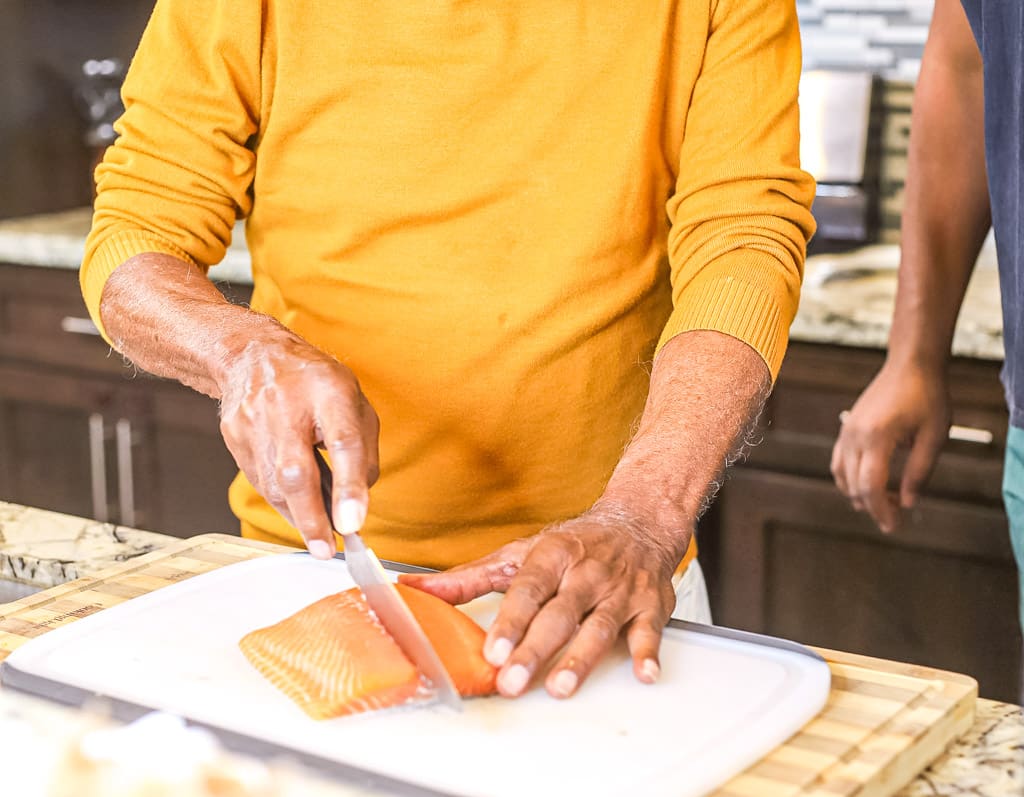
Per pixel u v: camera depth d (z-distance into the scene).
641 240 1.22
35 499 2.79
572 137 1.19
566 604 0.88
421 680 0.84
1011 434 1.41
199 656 0.92
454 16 1.17
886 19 2.46
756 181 1.18
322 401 0.94
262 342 1.01
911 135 1.71
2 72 2.81
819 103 2.38
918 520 2.01
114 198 1.23
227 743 0.79
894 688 0.88
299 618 0.94
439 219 1.20
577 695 0.86
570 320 1.20
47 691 0.87
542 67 1.18
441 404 1.22
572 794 0.75
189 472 2.61
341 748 0.80
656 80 1.19
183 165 1.22
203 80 1.22
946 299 1.74
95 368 2.64
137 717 0.83
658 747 0.79
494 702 0.85
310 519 0.92
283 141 1.23
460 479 1.24
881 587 2.07
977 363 1.94
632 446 1.06
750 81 1.19
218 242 1.26
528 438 1.23
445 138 1.19
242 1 1.19
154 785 0.69
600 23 1.18
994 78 1.35
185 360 1.06
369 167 1.20
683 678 0.88
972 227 1.72
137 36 2.89
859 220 2.41
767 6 1.20
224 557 1.13
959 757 0.85
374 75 1.19
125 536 1.24
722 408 1.06
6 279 2.68
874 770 0.78
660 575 0.94
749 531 2.13
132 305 1.13
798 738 0.82
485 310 1.20
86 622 0.97
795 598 2.12
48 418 2.73
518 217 1.20
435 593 0.98
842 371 2.02
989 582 2.00
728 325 1.11
